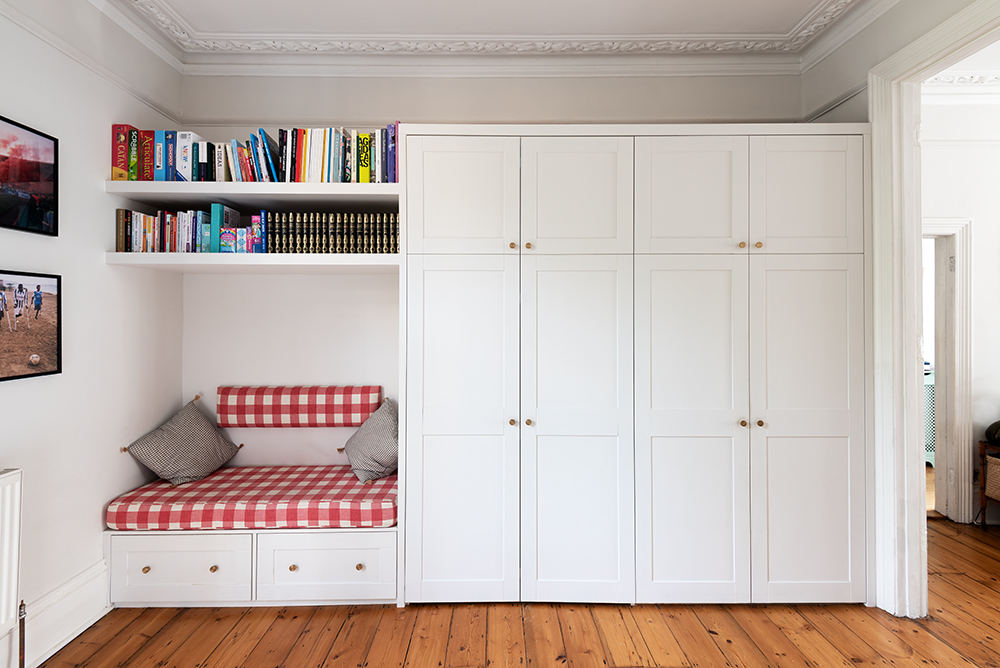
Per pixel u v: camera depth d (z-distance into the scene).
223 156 2.57
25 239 2.01
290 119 3.02
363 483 2.75
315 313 3.10
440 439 2.46
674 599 2.46
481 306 2.45
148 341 2.77
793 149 2.45
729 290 2.45
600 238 2.44
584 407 2.46
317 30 2.74
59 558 2.18
